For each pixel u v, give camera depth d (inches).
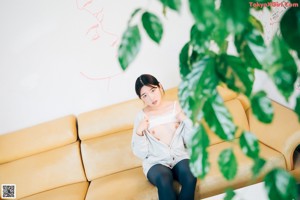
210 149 76.5
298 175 67.7
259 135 75.5
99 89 89.2
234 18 10.3
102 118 82.0
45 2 79.9
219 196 56.4
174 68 90.7
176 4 11.5
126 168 80.6
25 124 90.4
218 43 11.9
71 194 75.5
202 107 12.7
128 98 91.2
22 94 87.3
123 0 81.7
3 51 82.7
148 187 69.0
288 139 66.3
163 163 69.7
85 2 80.8
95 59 86.1
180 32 86.5
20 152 81.0
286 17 11.2
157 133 72.2
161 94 71.3
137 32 12.0
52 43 83.5
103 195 70.4
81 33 83.4
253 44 12.3
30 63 84.7
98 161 80.4
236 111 80.1
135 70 88.8
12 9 79.5
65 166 81.3
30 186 80.1
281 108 73.6
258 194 52.6
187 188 62.8
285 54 11.1
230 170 14.0
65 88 88.0
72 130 82.0
